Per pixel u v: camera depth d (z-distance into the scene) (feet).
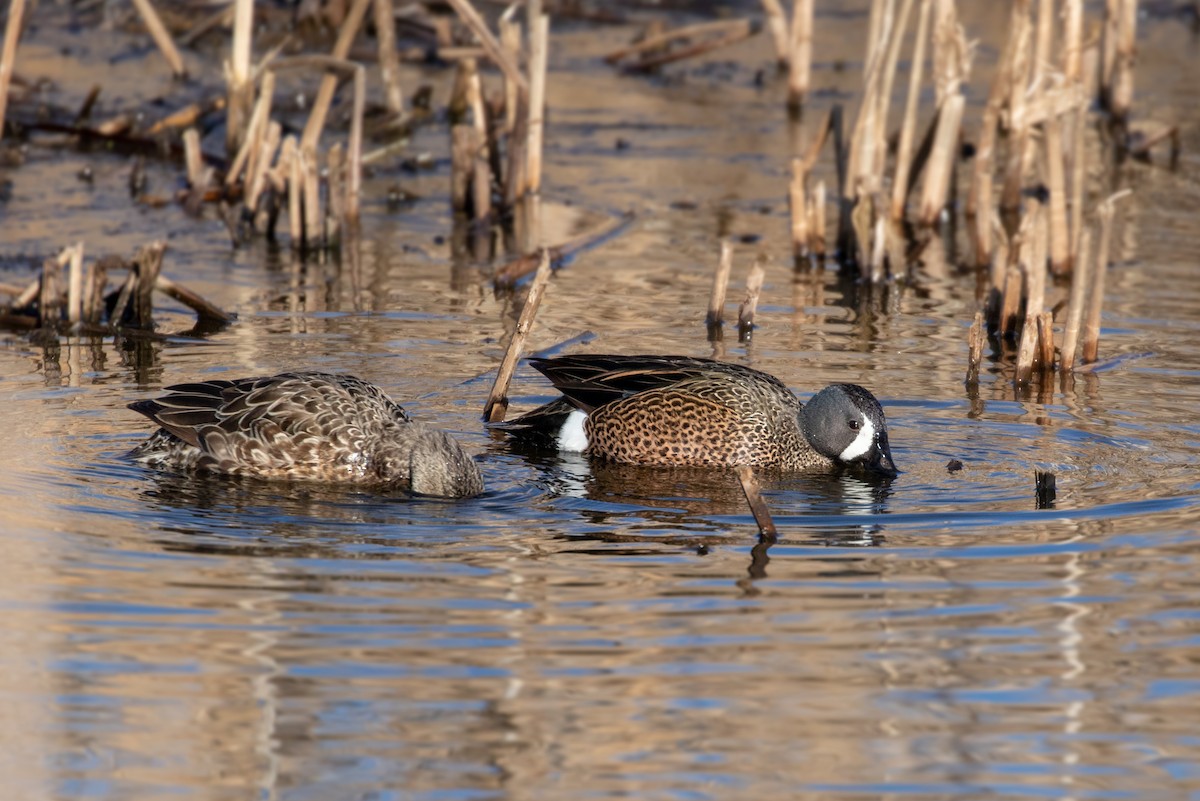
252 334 56.18
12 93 88.74
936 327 59.21
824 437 44.68
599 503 41.81
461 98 92.43
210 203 75.72
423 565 36.65
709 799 27.17
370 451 42.57
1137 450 45.16
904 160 75.25
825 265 68.85
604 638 32.81
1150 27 120.16
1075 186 65.00
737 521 40.24
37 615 33.40
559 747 28.73
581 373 47.16
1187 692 30.63
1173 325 58.65
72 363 52.37
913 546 38.01
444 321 58.39
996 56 105.81
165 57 97.86
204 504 40.60
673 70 105.60
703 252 69.92
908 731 29.32
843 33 115.44
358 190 73.15
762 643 32.60
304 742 28.81
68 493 40.73
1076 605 34.42
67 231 69.51
